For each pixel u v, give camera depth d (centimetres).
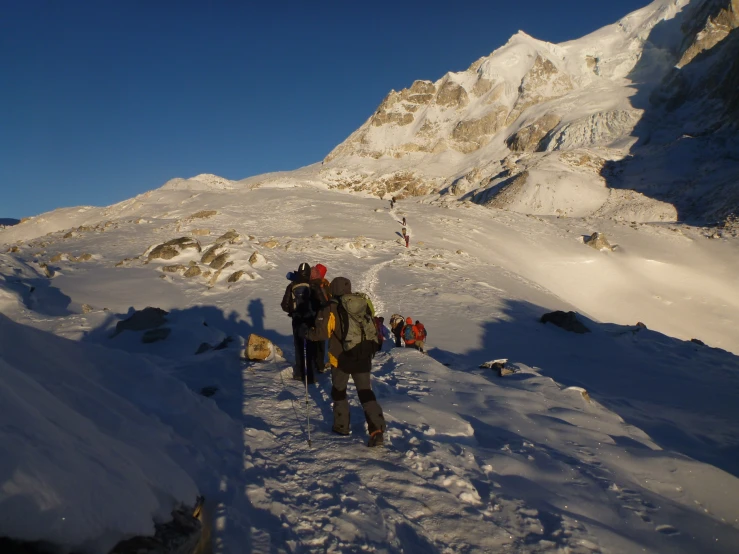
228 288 2053
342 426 472
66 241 3247
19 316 1102
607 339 1831
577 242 4394
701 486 476
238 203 4841
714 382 1378
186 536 247
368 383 462
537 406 666
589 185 8425
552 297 2914
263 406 530
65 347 376
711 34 12838
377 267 2789
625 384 1351
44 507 188
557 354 1656
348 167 14788
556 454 495
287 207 4622
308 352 630
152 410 389
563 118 13450
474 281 2653
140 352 879
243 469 368
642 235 4628
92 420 281
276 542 289
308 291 639
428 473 403
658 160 8962
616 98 13875
